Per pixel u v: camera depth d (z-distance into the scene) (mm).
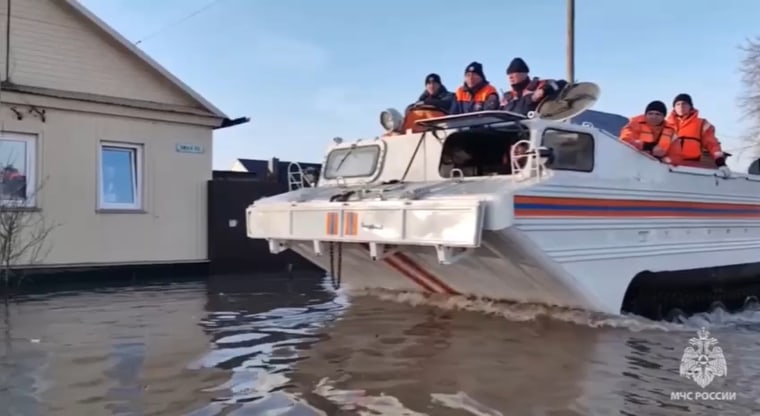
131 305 8602
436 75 8680
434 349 5805
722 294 8180
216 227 13000
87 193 11805
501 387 4742
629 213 6957
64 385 4797
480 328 6582
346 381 4891
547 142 6422
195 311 8078
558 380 4910
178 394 4586
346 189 7352
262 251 13359
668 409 4336
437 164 7348
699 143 8797
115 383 4852
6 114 10992
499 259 6367
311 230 6855
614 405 4395
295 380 4926
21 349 5926
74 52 11875
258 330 6797
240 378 4984
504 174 7121
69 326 7078
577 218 6402
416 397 4512
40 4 11531
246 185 13320
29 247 11047
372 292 8398
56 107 11461
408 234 5992
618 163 6914
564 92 7039
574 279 6371
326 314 7676
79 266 11648
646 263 7113
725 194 8398
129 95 12414
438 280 7352
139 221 12375
